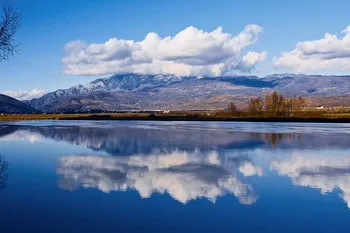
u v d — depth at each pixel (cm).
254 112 14362
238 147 4222
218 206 1759
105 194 1972
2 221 1538
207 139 5306
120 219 1570
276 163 3014
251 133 6550
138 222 1534
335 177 2442
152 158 3309
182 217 1598
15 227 1469
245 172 2612
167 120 15450
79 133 6644
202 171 2648
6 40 2150
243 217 1605
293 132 6788
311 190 2080
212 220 1562
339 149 4019
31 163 3016
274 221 1552
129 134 6353
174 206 1758
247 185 2197
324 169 2744
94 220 1553
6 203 1798
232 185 2191
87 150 3941
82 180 2325
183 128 8388
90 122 13238
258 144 4562
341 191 2058
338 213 1661
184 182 2264
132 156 3447
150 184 2212
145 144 4562
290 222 1540
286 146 4331
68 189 2088
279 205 1775
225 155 3512
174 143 4697
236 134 6312
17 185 2181
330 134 6303
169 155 3516
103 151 3838
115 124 11075
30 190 2056
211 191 2042
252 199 1888
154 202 1823
